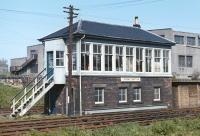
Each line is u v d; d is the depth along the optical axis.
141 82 38.31
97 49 34.81
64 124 24.55
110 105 35.38
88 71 34.00
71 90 33.81
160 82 40.28
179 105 42.56
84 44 34.00
